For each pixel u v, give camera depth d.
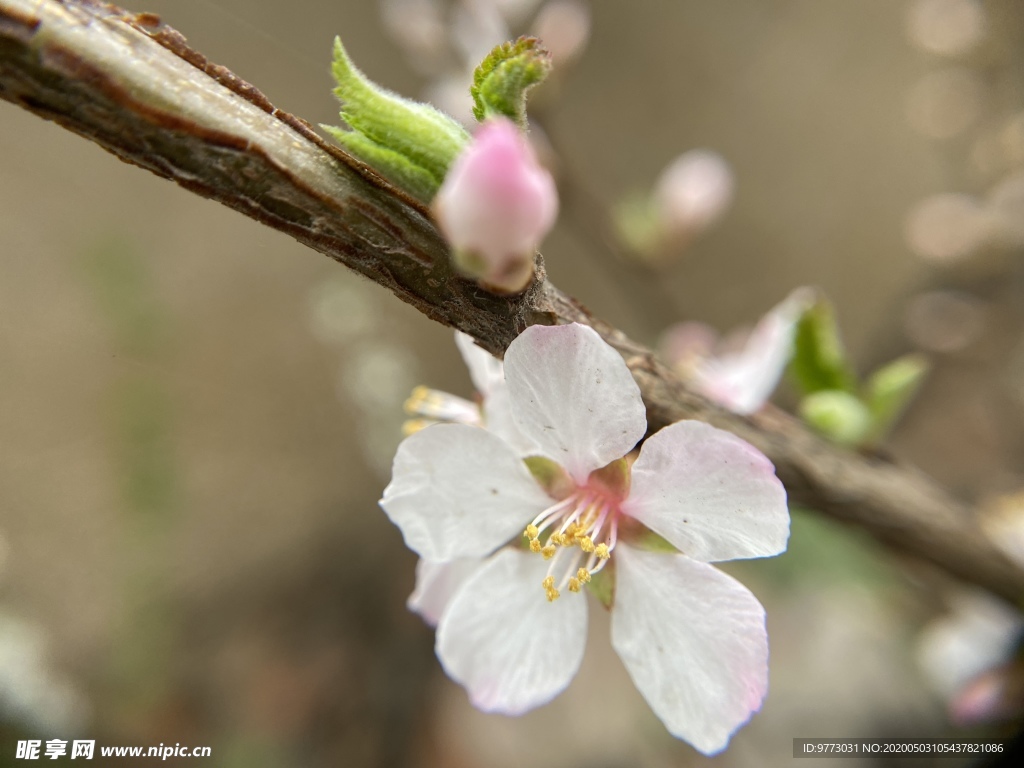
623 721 0.14
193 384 0.18
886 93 0.20
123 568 0.14
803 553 0.11
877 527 0.07
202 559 0.17
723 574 0.05
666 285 0.20
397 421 0.15
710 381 0.08
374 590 0.18
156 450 0.15
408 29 0.11
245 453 0.18
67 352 0.14
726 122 0.20
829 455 0.06
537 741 0.15
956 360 0.17
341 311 0.16
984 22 0.15
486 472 0.05
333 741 0.16
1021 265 0.16
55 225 0.14
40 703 0.10
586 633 0.05
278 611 0.18
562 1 0.12
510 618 0.05
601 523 0.05
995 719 0.08
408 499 0.05
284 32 0.16
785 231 0.20
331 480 0.19
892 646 0.12
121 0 0.06
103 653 0.14
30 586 0.14
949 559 0.07
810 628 0.13
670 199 0.11
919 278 0.19
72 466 0.15
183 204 0.18
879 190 0.20
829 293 0.20
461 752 0.15
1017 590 0.07
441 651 0.05
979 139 0.16
